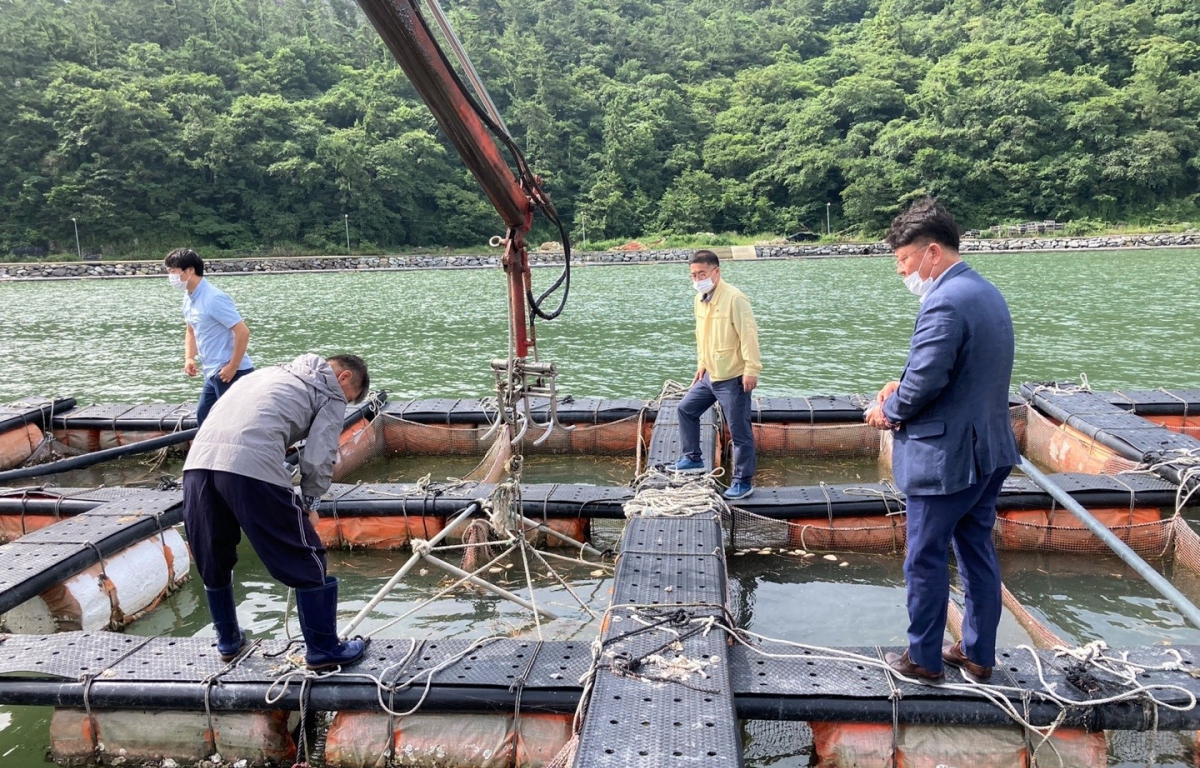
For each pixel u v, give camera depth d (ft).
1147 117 203.41
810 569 19.24
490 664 12.59
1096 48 233.35
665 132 256.93
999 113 211.00
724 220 234.58
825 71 285.84
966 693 11.36
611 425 29.04
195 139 207.62
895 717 11.34
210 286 22.93
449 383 46.24
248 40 271.28
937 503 10.61
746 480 20.74
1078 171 198.80
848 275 122.93
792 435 28.30
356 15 340.80
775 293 94.43
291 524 11.75
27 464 29.99
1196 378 41.98
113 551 17.39
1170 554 19.22
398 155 225.56
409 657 12.85
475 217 232.12
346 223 214.07
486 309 86.63
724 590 14.53
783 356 51.13
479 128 13.16
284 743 12.61
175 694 12.33
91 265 167.32
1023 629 15.96
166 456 30.45
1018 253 166.30
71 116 194.59
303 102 238.89
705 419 25.93
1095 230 190.39
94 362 54.08
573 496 20.54
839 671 12.06
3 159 188.85
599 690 11.07
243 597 18.62
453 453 29.94
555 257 188.34
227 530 11.99
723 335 19.72
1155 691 11.34
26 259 185.68
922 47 282.56
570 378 46.91
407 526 20.85
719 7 361.92
